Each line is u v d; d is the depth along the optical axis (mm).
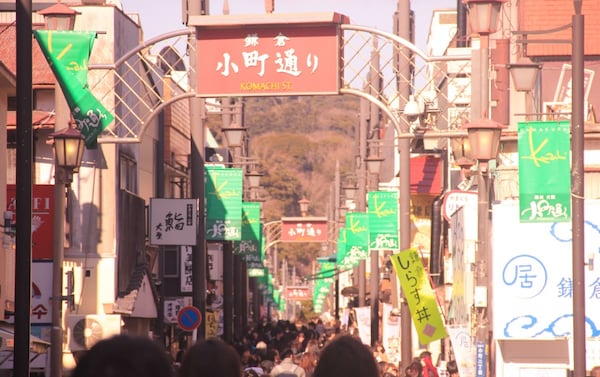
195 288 64625
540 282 45906
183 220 63000
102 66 48531
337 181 159875
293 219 151125
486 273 43656
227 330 94188
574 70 34875
